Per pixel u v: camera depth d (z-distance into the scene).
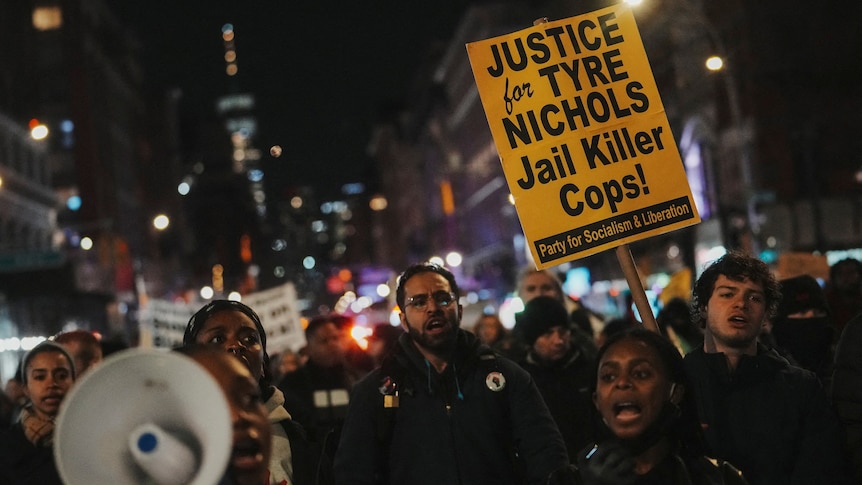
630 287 6.05
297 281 127.06
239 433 2.92
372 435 5.67
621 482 3.97
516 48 6.21
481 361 5.76
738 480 4.19
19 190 54.94
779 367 5.32
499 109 6.17
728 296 5.31
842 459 5.21
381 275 94.81
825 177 38.78
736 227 28.73
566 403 7.45
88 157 74.94
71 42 75.56
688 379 4.16
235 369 2.98
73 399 2.55
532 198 6.11
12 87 68.50
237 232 164.00
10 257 38.12
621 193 6.12
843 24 39.09
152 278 96.69
